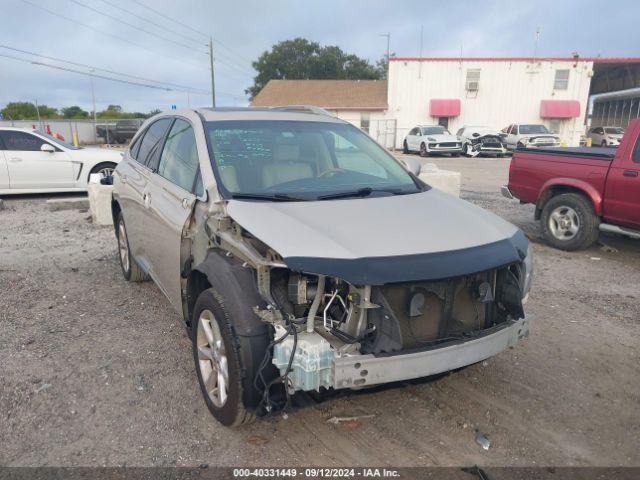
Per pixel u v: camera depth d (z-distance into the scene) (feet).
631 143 22.99
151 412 11.66
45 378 12.96
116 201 19.60
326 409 11.96
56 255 23.84
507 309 11.43
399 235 10.61
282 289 10.24
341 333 9.67
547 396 12.66
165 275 14.15
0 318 16.55
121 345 14.79
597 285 20.70
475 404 12.28
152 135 17.26
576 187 25.02
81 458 10.17
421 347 9.87
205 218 11.83
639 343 15.56
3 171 37.83
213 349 11.02
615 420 11.76
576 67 120.06
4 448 10.41
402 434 11.13
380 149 16.19
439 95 124.88
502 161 86.58
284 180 13.07
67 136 147.23
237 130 14.01
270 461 10.20
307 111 17.46
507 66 121.60
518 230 12.69
